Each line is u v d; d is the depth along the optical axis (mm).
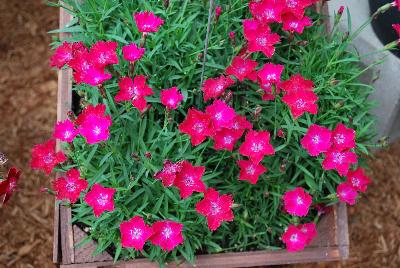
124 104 744
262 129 738
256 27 723
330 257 783
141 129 712
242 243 775
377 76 807
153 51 730
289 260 777
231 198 688
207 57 748
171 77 750
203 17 792
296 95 677
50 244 1021
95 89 742
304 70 779
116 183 708
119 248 712
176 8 780
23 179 1057
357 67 905
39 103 1112
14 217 1033
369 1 891
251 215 781
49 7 1163
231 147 688
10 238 1021
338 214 791
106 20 791
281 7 716
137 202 729
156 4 775
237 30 783
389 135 1067
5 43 1144
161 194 729
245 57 727
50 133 1093
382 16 869
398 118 1028
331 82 745
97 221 705
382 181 1068
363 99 792
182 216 718
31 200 1047
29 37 1151
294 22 735
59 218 758
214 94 694
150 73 764
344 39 765
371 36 913
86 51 692
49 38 1154
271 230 775
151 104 739
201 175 669
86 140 667
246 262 766
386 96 947
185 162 666
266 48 709
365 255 1025
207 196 668
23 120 1098
